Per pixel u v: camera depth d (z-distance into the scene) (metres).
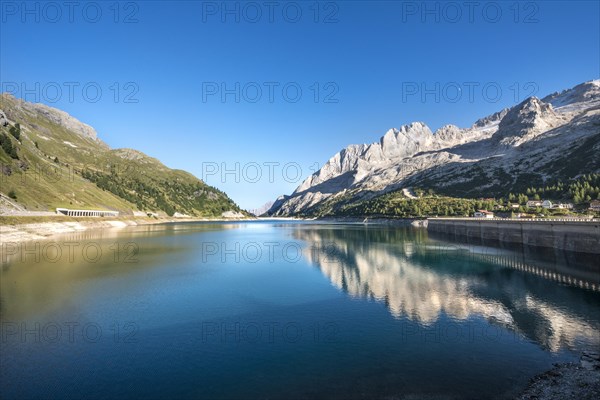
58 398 19.44
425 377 21.80
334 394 19.88
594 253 61.09
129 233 135.25
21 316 33.19
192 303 38.56
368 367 23.22
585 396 19.11
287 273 56.34
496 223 102.56
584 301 38.72
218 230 178.12
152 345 26.97
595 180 199.88
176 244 98.62
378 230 177.62
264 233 155.62
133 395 19.81
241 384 21.06
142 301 39.03
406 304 38.34
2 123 199.50
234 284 47.97
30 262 61.69
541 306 37.03
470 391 20.05
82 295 40.84
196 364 23.80
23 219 104.44
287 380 21.53
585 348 26.17
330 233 155.25
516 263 64.12
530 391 19.91
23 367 23.11
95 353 25.39
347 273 56.56
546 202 189.88
